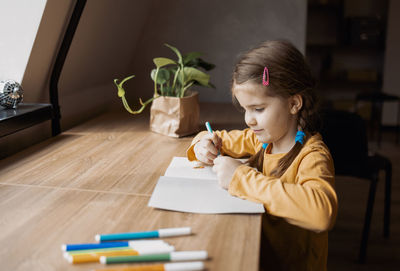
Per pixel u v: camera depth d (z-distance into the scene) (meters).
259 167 1.13
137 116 1.96
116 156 1.31
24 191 1.01
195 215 0.86
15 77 1.47
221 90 2.45
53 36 1.51
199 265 0.66
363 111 5.59
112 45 2.09
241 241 0.76
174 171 1.14
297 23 2.36
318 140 1.06
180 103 1.53
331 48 5.74
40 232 0.79
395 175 3.56
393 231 2.53
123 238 0.76
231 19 2.38
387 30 5.29
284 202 0.87
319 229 0.85
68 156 1.31
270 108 0.98
